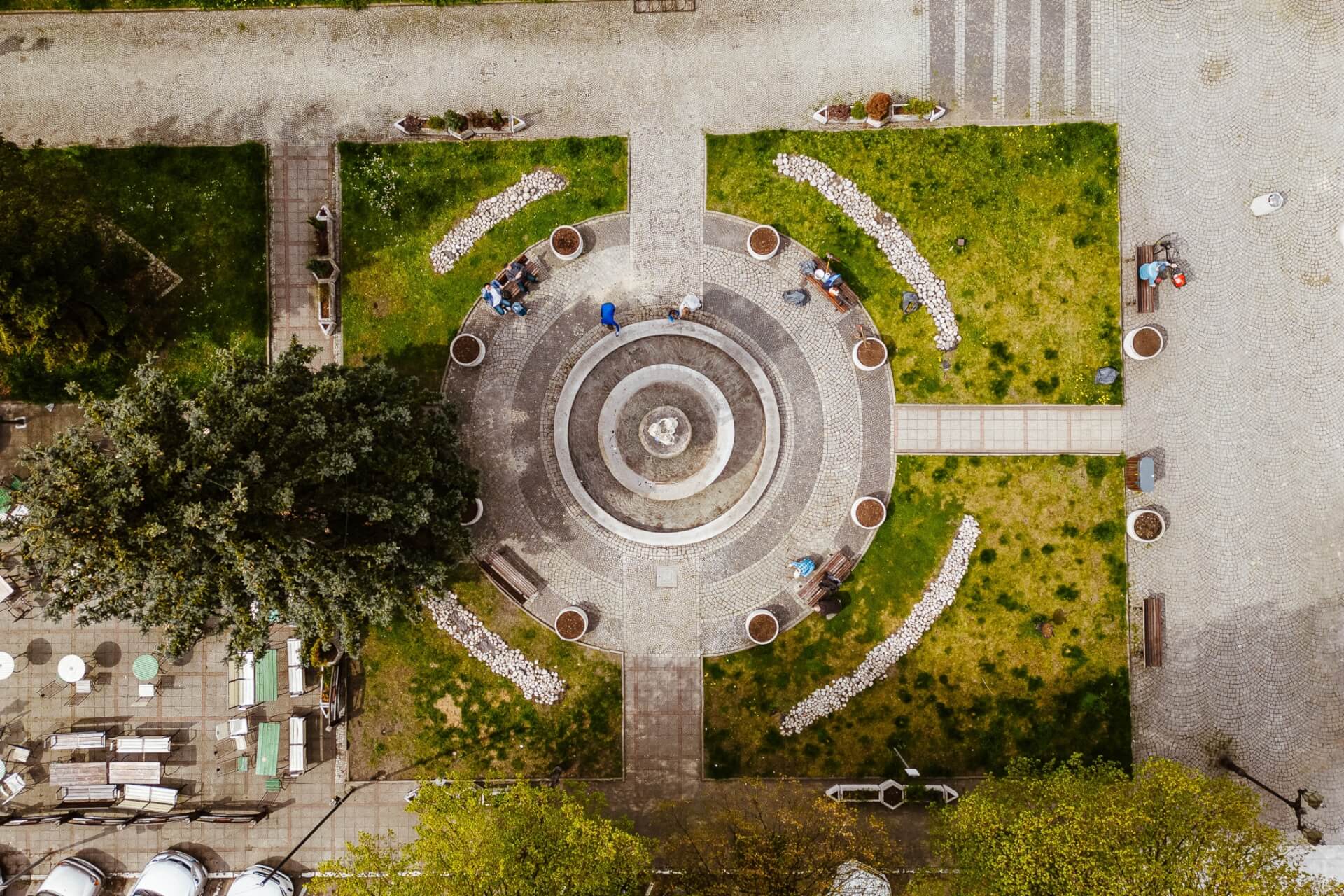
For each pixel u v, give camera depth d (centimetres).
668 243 2825
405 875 2433
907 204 2802
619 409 2841
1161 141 2803
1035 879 2244
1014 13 2805
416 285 2819
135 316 2770
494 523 2819
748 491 2808
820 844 2512
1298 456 2814
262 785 2842
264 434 2089
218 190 2809
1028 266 2798
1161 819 2339
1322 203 2806
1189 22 2798
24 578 2783
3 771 2816
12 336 2311
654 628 2816
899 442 2811
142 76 2827
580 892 2309
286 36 2828
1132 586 2805
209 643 2841
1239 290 2812
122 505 1888
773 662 2805
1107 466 2797
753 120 2823
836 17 2825
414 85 2831
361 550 2164
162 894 2712
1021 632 2794
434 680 2808
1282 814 2794
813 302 2814
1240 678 2805
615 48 2830
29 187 2383
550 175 2819
